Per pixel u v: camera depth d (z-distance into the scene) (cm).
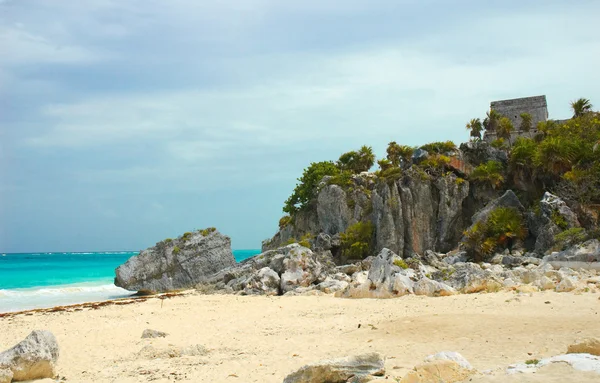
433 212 6638
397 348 1909
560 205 5475
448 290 3572
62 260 16675
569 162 5978
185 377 1695
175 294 5478
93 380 1741
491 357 1653
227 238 6969
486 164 6794
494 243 5641
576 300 2653
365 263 5716
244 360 1898
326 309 3338
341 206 7244
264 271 5234
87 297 5869
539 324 2066
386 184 6694
